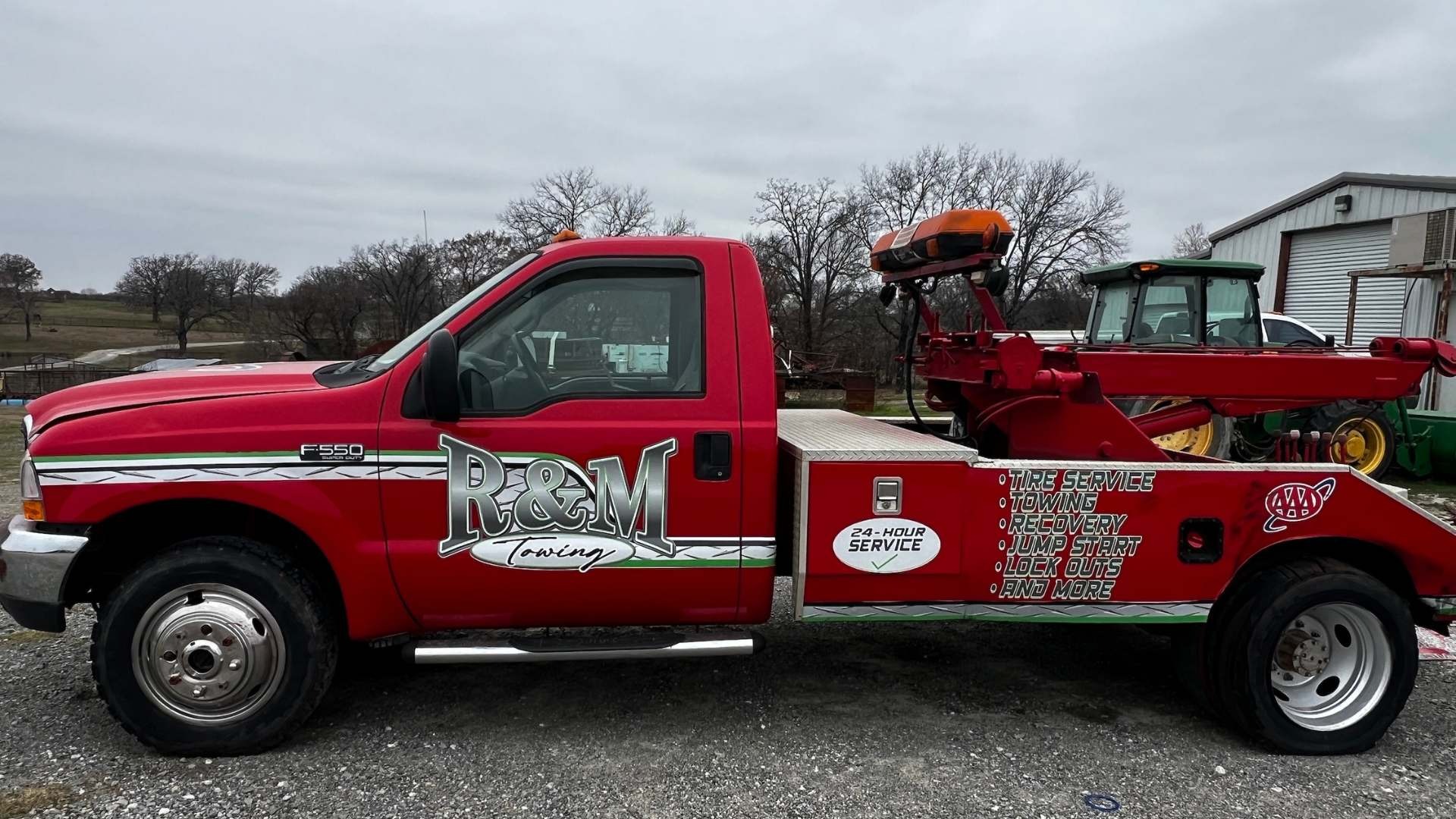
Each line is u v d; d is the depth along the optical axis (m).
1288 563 3.61
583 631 3.86
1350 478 3.59
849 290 43.38
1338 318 17.94
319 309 44.22
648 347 3.43
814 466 3.38
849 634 4.98
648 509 3.34
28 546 3.13
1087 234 41.62
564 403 3.31
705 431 3.35
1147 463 3.54
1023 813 3.06
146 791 3.08
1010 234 3.86
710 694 4.07
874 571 3.45
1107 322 11.31
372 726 3.66
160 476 3.14
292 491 3.20
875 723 3.79
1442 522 3.65
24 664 4.23
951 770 3.37
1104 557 3.53
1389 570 3.80
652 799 3.11
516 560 3.30
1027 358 3.69
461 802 3.06
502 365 3.37
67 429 3.16
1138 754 3.55
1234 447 9.63
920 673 4.40
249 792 3.09
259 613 3.24
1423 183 15.94
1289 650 3.60
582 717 3.79
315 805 3.02
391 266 45.31
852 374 22.44
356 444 3.21
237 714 3.28
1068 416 3.81
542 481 3.29
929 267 4.43
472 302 3.38
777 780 3.26
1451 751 3.64
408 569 3.28
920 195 42.09
